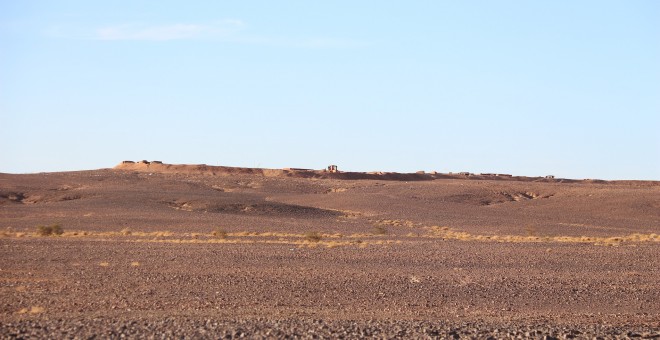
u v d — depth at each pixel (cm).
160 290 3148
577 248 5331
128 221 8356
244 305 2780
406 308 2798
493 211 11756
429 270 3991
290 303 2867
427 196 14900
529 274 3891
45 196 11988
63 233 6688
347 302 2928
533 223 9744
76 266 3959
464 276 3753
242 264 4128
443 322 2370
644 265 4362
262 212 10500
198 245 5369
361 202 12412
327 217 10544
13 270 3731
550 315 2675
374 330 2050
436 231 8344
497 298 3123
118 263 4122
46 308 2598
